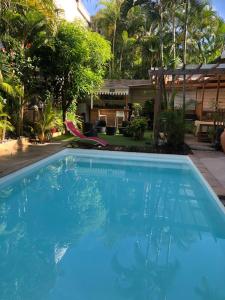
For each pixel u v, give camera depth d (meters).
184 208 6.05
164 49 23.94
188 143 12.74
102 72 14.52
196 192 7.13
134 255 3.99
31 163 7.95
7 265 3.65
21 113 11.54
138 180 8.12
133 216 5.57
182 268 3.69
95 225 5.07
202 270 3.65
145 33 29.55
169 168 9.42
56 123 13.25
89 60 13.63
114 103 21.59
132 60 30.08
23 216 5.36
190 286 3.30
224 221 5.16
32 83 11.84
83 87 13.62
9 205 5.90
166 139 11.62
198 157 9.75
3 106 10.09
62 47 12.38
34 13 10.47
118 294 3.12
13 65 10.76
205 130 13.79
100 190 7.17
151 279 3.43
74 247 4.20
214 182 6.65
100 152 10.74
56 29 11.62
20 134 11.61
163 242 4.48
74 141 12.57
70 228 4.90
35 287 3.20
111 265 3.71
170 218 5.50
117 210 5.87
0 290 3.13
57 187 7.27
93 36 13.77
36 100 12.85
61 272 3.50
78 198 6.52
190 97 19.53
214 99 17.75
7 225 4.95
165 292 3.18
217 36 25.92
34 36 11.34
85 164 9.77
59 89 14.06
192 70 10.80
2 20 10.07
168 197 6.75
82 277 3.41
